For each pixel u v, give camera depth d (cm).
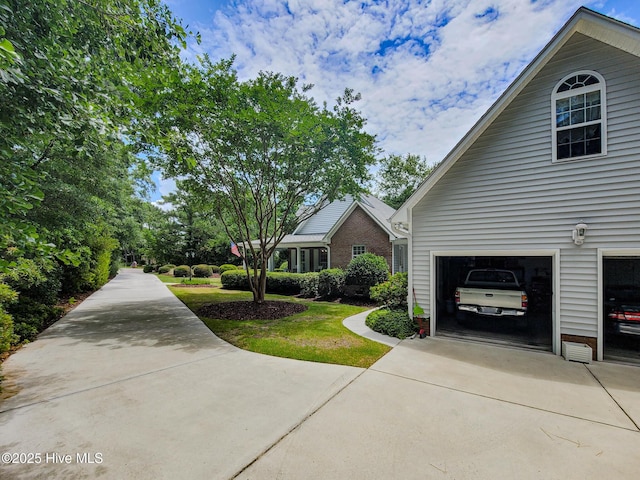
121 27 385
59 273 988
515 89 589
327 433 301
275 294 1499
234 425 314
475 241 653
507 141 620
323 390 402
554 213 573
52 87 292
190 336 680
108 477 235
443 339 661
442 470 249
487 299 744
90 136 325
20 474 238
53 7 329
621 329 578
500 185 627
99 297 1328
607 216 529
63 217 746
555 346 563
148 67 489
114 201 1191
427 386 418
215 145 809
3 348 523
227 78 768
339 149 870
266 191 1039
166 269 3222
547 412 347
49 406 352
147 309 1025
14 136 291
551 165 577
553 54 563
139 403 362
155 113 723
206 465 251
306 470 247
